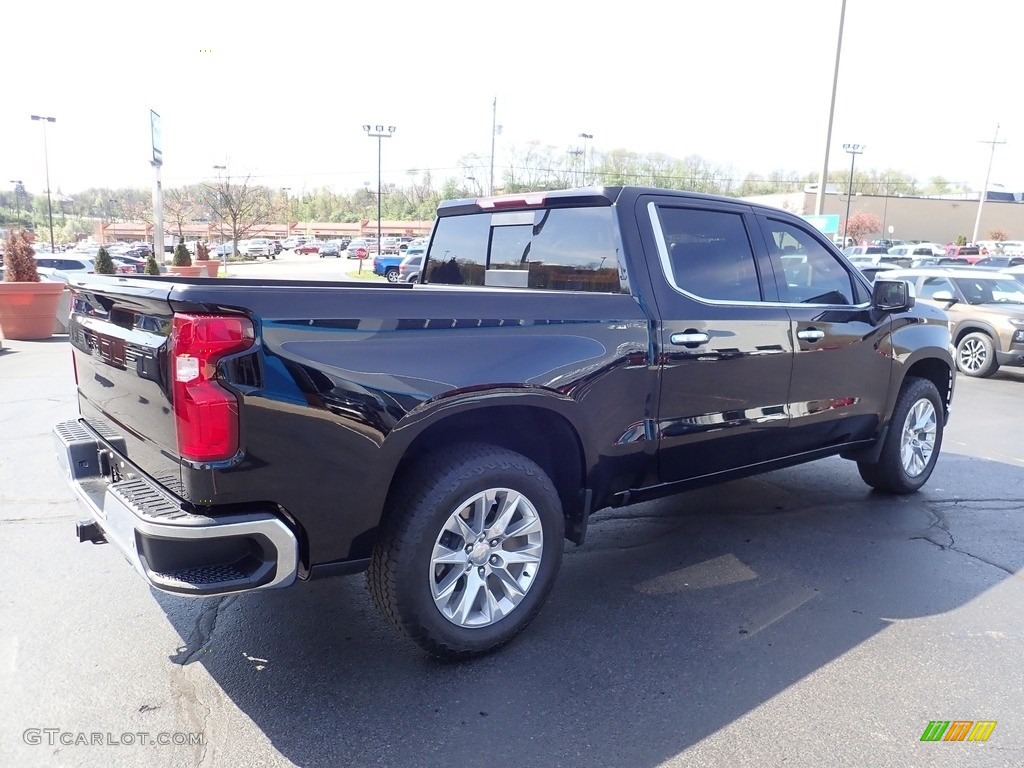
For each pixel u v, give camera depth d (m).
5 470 5.70
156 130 20.28
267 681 2.96
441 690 2.91
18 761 2.47
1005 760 2.55
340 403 2.60
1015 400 9.54
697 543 4.46
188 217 66.06
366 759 2.51
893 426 5.08
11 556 4.13
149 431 2.68
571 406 3.21
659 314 3.54
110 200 113.81
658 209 3.68
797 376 4.23
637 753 2.56
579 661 3.13
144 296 2.53
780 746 2.61
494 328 3.00
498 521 3.08
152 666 3.05
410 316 2.78
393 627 2.97
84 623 3.40
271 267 56.78
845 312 4.51
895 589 3.85
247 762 2.49
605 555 4.28
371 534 2.79
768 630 3.41
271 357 2.46
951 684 3.00
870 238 79.00
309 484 2.59
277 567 2.52
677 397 3.65
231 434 2.41
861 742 2.63
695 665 3.11
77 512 4.83
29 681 2.94
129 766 2.46
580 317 3.26
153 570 2.43
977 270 12.88
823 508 5.10
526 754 2.55
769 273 4.14
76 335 3.44
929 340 5.16
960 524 4.80
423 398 2.78
